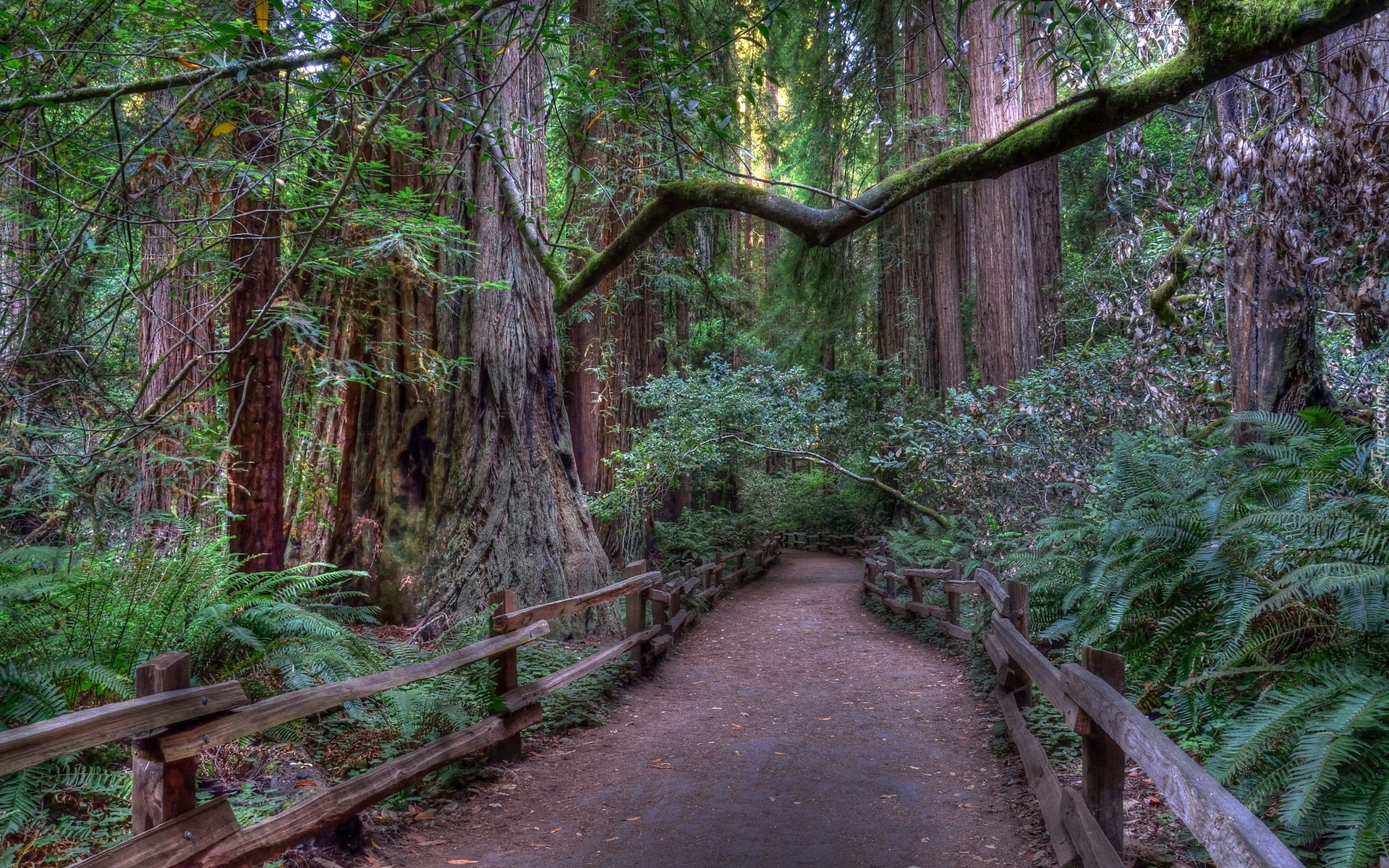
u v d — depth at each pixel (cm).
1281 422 536
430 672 450
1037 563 712
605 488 1812
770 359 2238
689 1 1323
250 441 706
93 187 596
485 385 976
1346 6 315
